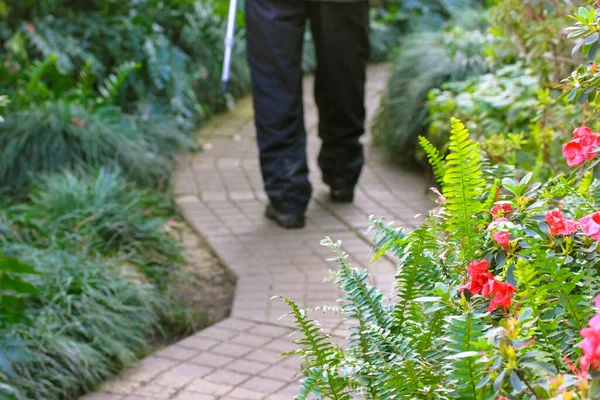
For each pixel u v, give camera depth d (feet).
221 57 24.16
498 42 17.99
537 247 4.58
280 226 14.79
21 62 19.60
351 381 5.12
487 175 6.68
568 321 4.61
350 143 15.42
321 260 13.21
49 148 15.70
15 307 9.36
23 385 8.83
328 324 10.73
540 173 9.32
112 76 20.53
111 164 15.98
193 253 13.89
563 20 9.94
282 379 9.59
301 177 14.49
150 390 9.43
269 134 14.38
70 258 11.42
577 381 3.66
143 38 21.86
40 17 21.99
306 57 28.89
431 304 5.65
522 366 3.84
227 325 11.07
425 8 32.94
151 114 20.16
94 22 22.16
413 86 18.35
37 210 13.25
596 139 5.09
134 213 13.71
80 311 10.23
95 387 9.46
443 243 5.56
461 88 16.51
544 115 9.55
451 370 4.61
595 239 4.80
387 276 12.33
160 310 11.45
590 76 5.37
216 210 15.72
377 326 5.18
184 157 19.22
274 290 12.10
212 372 9.82
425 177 17.33
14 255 11.27
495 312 4.78
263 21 13.88
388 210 15.55
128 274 11.72
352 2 14.08
